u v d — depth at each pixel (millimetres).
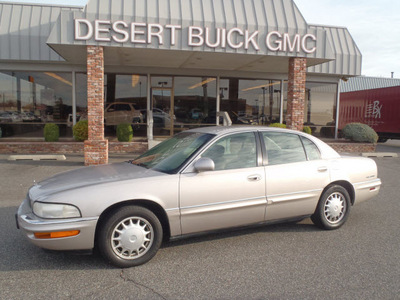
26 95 14289
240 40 10719
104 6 9859
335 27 15828
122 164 4875
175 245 4426
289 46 11031
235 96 15953
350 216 5805
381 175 9852
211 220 4152
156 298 3139
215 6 10766
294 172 4633
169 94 15469
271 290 3283
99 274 3604
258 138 4629
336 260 3982
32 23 13297
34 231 3486
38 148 12453
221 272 3664
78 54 11727
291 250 4273
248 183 4305
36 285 3363
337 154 5203
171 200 3910
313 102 16859
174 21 10234
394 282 3451
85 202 3586
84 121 12750
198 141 4473
